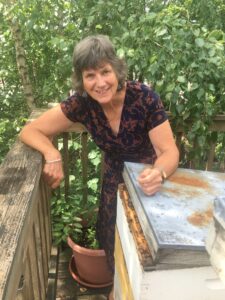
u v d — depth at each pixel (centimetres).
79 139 290
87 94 161
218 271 82
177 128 234
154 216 108
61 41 255
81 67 147
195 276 101
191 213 111
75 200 253
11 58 399
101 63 143
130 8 280
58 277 234
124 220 131
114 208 191
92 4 277
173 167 142
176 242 95
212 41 222
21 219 114
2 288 85
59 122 174
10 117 423
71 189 262
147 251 104
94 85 148
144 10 284
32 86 398
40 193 184
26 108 427
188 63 218
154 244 98
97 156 262
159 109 159
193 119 230
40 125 174
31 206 130
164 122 161
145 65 225
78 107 169
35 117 220
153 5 279
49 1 292
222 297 106
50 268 232
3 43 386
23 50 356
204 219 108
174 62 218
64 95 287
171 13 233
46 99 358
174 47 217
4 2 323
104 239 203
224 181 137
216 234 83
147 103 158
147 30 224
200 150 239
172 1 300
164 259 97
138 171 137
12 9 294
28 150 170
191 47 216
